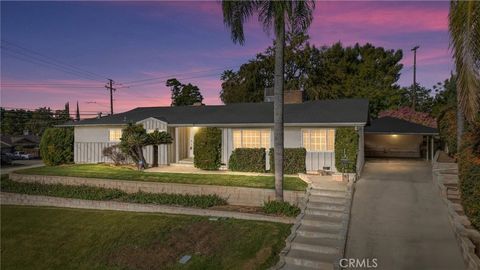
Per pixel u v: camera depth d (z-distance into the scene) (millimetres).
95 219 13547
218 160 18734
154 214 13352
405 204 11359
